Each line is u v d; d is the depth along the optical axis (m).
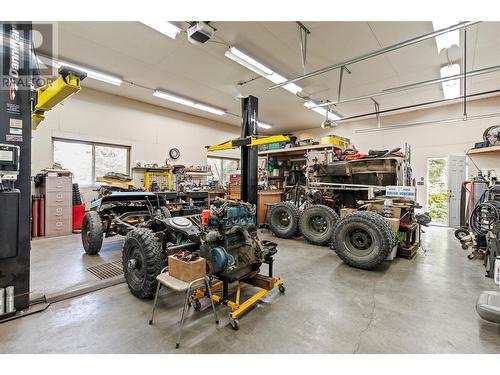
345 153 6.20
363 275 3.27
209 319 2.17
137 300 2.51
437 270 3.48
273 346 1.81
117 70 5.67
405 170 5.36
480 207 4.01
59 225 5.54
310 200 5.65
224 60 5.22
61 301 2.48
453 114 7.67
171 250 2.48
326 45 4.53
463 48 4.48
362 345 1.83
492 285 2.95
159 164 8.27
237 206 2.66
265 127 11.07
